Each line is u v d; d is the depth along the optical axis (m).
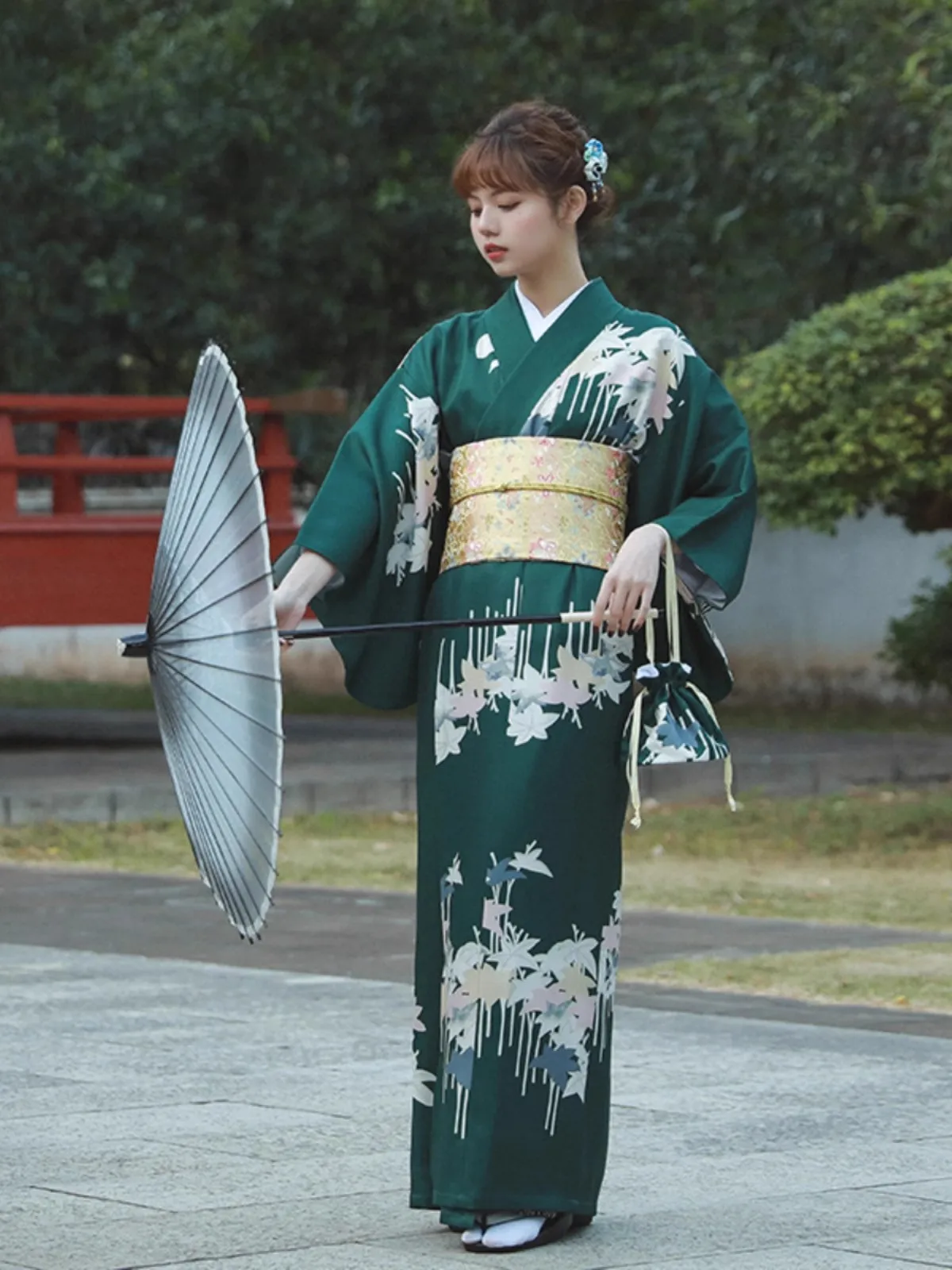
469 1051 5.42
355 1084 7.46
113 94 21.86
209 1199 5.84
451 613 5.56
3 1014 8.95
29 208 21.95
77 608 19.81
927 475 13.84
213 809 5.07
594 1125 5.50
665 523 5.45
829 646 27.09
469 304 23.72
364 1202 5.82
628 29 24.52
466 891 5.46
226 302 22.91
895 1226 5.56
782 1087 7.46
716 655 5.66
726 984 9.84
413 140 23.52
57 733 22.83
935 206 18.45
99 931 11.58
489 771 5.46
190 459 5.17
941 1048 8.23
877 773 19.67
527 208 5.50
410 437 5.58
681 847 15.47
